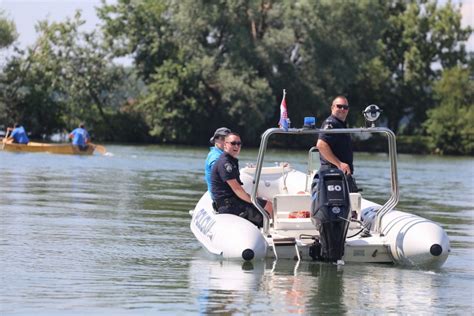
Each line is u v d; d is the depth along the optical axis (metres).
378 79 172.75
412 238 23.30
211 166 28.55
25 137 89.75
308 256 23.94
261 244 23.41
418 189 59.12
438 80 177.25
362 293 20.39
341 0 136.00
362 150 152.62
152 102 134.50
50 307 18.33
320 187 22.77
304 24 136.38
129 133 139.62
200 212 27.00
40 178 55.75
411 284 21.56
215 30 135.00
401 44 179.25
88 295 19.58
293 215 24.86
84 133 88.88
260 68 135.88
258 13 133.75
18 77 134.62
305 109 139.12
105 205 39.72
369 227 25.47
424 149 157.38
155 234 30.17
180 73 132.25
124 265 23.62
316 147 26.97
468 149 154.00
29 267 22.88
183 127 134.38
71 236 28.98
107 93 141.38
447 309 18.95
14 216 34.03
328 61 138.00
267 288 20.70
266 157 101.44
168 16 139.25
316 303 19.22
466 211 43.06
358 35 140.50
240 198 25.45
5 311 17.88
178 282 21.27
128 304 18.77
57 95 138.62
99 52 138.50
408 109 178.50
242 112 129.75
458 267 24.31
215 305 18.80
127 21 138.75
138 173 64.69
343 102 25.08
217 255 23.78
